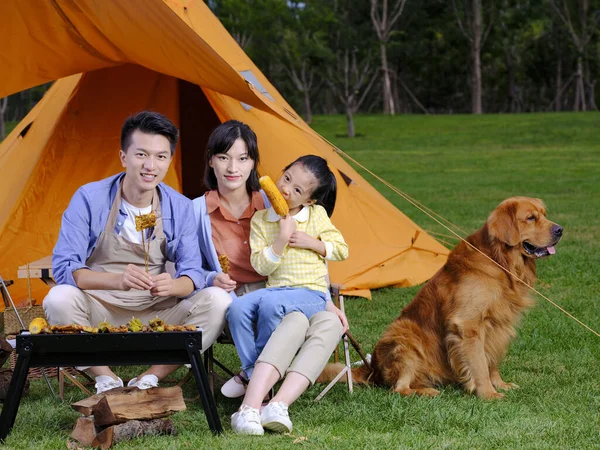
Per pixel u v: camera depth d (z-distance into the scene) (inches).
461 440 138.9
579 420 150.3
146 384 158.2
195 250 161.9
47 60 230.1
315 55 1433.3
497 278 170.1
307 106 1567.4
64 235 155.1
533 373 187.0
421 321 175.0
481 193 593.3
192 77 222.2
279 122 261.7
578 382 179.8
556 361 196.2
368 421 150.4
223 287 160.9
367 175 758.5
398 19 1847.9
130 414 137.1
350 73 1578.5
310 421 150.7
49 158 255.9
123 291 159.3
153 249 159.9
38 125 265.4
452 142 1122.0
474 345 167.9
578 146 1000.9
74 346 135.3
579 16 2084.2
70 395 166.9
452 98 2300.7
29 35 215.5
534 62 2177.7
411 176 740.0
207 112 301.1
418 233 302.4
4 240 249.4
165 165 155.6
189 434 139.5
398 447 133.1
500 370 189.3
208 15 277.4
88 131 259.3
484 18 2016.5
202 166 309.0
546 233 168.2
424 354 172.1
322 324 153.2
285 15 1453.0
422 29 1935.3
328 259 163.3
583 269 307.6
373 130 1355.8
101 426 136.9
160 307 161.8
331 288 175.9
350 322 235.9
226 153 168.1
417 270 286.8
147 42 208.4
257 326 153.6
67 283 154.2
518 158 885.8
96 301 157.8
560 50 2138.3
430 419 149.8
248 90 208.7
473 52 1916.8
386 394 167.0
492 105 2315.5
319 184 163.8
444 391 170.1
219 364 172.2
